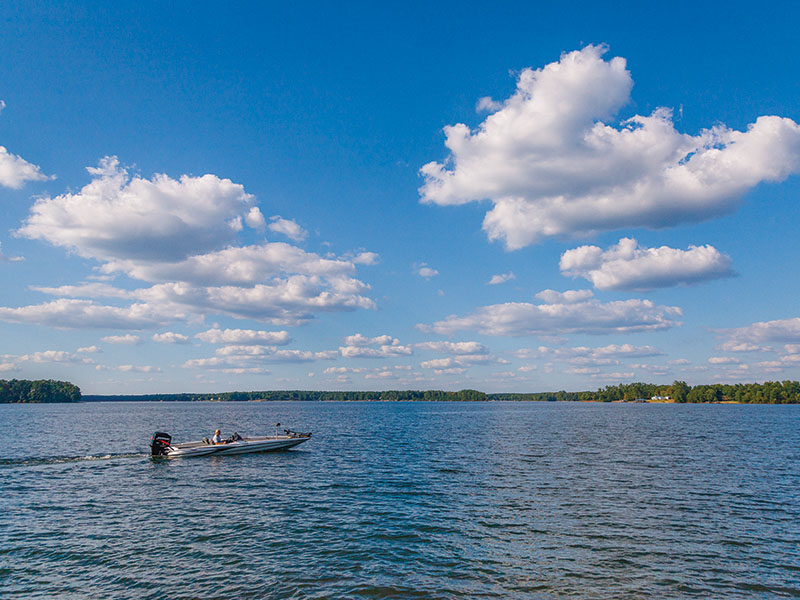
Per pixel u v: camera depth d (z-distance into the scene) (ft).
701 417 378.12
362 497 85.40
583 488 91.66
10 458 133.90
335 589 47.50
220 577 50.26
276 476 106.32
